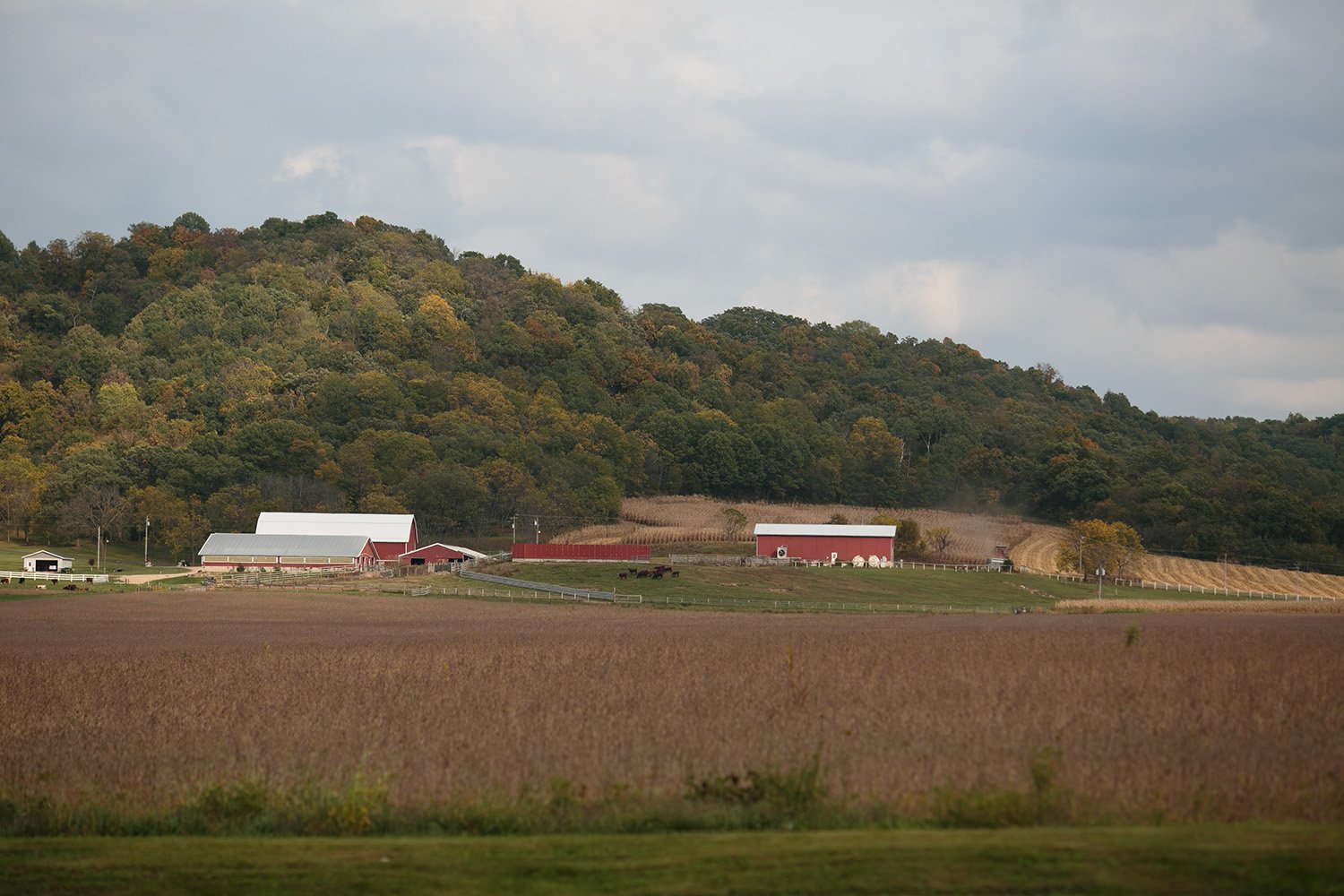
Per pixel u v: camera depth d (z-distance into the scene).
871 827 24.03
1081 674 44.09
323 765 31.20
